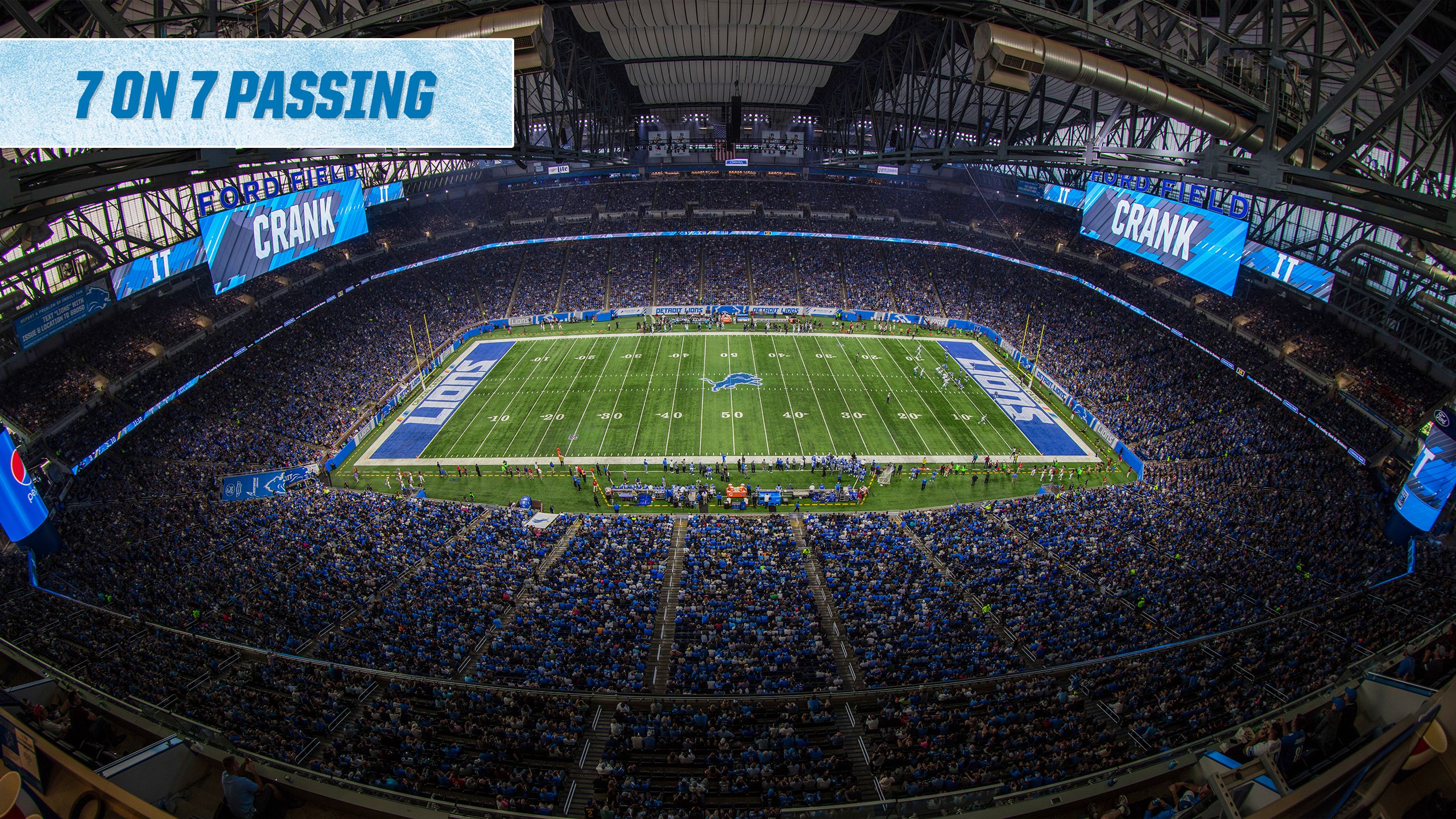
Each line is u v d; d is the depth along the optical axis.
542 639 24.72
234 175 21.48
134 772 7.57
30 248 33.12
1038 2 19.39
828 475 43.41
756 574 29.88
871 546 32.69
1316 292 40.41
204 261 46.84
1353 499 34.22
